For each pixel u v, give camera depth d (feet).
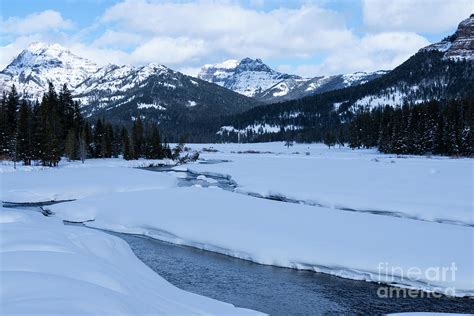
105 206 104.12
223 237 77.25
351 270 62.34
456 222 88.99
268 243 72.28
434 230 75.87
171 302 44.16
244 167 204.23
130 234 88.48
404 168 177.99
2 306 30.55
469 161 219.82
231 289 58.13
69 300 32.37
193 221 86.33
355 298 55.11
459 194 109.70
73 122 304.09
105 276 42.78
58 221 82.84
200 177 177.58
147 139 322.14
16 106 282.36
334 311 51.16
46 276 37.45
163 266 67.67
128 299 36.91
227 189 144.15
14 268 41.09
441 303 53.21
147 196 113.91
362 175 155.63
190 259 71.51
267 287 59.00
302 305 52.95
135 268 58.90
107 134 309.63
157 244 80.84
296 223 82.64
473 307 52.08
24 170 193.47
